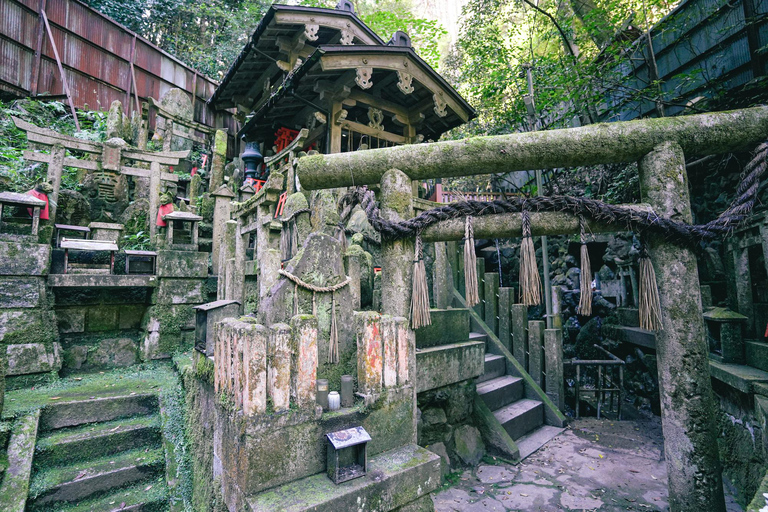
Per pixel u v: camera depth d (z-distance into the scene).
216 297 6.34
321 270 3.05
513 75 8.62
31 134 5.97
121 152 6.71
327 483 2.29
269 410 2.29
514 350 6.40
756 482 3.33
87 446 3.69
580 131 2.89
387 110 8.17
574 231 2.87
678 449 2.62
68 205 6.51
